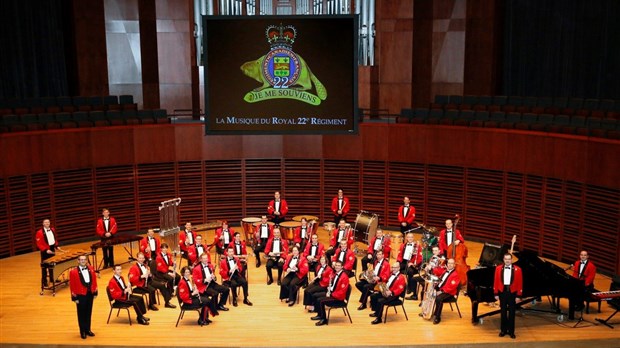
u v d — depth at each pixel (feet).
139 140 76.33
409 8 82.84
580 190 66.23
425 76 84.79
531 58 81.97
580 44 78.33
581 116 70.08
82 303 50.39
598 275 64.59
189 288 52.95
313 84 72.49
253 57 72.23
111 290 53.16
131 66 84.02
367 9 83.61
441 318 54.65
